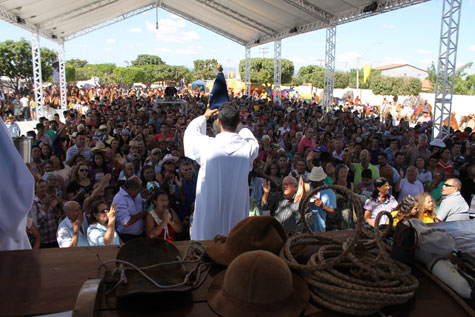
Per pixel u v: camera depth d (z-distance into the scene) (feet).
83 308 3.72
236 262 4.14
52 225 14.51
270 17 60.80
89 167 20.99
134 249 5.01
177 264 4.98
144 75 196.95
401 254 4.93
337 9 46.42
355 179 21.29
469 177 20.58
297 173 20.29
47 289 4.45
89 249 5.54
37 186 14.52
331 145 28.48
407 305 4.35
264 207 15.71
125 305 4.09
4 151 5.83
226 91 9.36
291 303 4.08
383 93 127.13
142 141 26.03
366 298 3.96
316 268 4.30
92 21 70.44
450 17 33.76
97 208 12.94
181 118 36.63
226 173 8.57
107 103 69.36
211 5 65.36
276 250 5.00
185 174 17.52
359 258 4.81
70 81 149.38
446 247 4.94
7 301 4.21
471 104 74.95
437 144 30.37
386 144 32.76
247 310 3.92
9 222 5.95
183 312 4.02
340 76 156.35
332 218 14.99
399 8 38.93
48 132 33.68
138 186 14.82
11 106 70.85
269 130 36.65
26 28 54.39
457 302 4.43
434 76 144.36
